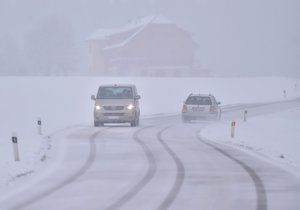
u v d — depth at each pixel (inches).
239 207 751.7
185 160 1218.0
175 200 797.9
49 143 1514.5
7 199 806.5
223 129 2010.3
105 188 893.2
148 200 797.9
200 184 930.7
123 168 1103.0
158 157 1263.5
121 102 2063.2
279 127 2188.7
